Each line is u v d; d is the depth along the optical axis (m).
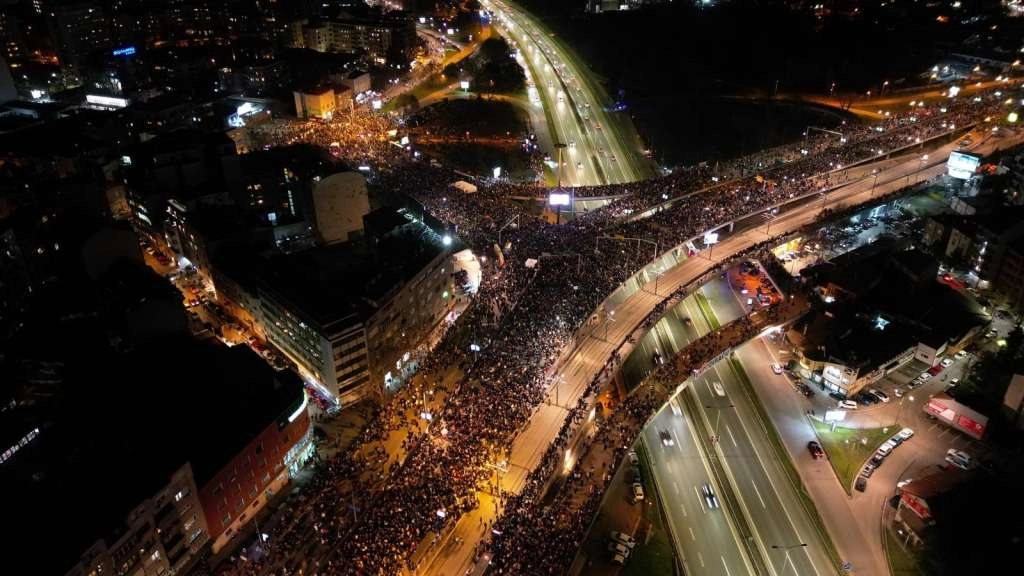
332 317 118.12
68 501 85.31
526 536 94.31
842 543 105.00
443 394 122.38
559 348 127.38
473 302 145.00
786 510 111.00
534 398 116.88
